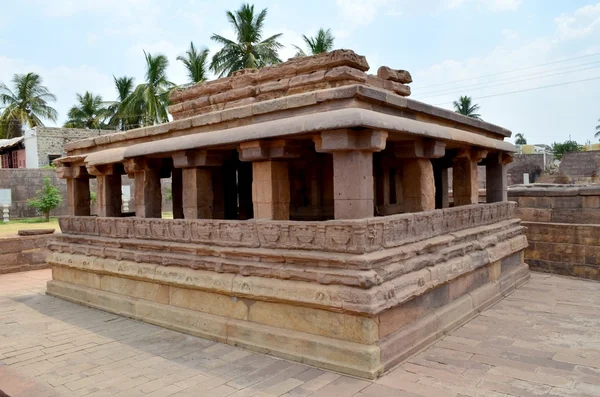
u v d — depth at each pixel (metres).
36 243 13.38
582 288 8.80
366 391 4.40
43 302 8.90
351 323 4.90
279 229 5.52
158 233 7.20
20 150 36.22
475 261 6.98
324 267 5.11
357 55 5.96
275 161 5.85
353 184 5.07
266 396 4.37
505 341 5.79
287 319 5.46
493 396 4.28
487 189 9.38
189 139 6.42
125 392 4.61
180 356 5.59
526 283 9.27
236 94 7.04
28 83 40.19
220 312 6.21
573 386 4.47
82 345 6.17
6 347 6.18
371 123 4.76
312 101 5.24
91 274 8.50
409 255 5.50
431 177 6.49
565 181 27.05
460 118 7.12
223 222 6.18
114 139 8.23
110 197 8.66
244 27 27.22
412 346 5.34
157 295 7.14
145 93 32.75
